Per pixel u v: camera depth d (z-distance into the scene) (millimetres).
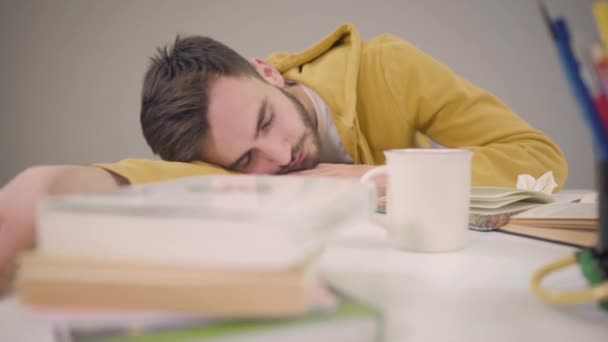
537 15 1634
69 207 246
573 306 300
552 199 610
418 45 1685
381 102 1175
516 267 382
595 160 277
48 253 245
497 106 1145
